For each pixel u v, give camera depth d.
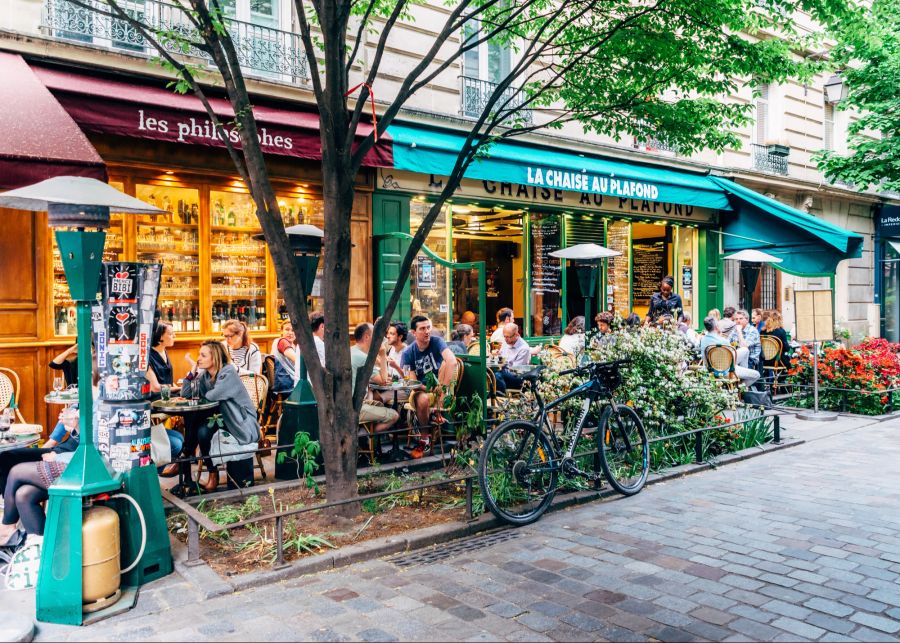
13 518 4.61
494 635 3.67
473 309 12.02
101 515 3.97
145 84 8.19
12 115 6.25
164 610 3.99
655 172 14.01
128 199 4.26
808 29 17.00
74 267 3.96
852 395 11.07
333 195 5.41
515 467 5.67
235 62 5.19
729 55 7.62
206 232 8.94
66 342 7.77
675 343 7.93
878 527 5.43
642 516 5.78
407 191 10.82
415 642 3.59
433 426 7.18
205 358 6.23
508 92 11.98
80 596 3.81
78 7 7.80
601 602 4.08
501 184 12.20
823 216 19.48
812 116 18.73
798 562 4.70
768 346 12.80
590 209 13.72
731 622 3.82
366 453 7.15
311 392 6.64
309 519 5.48
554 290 13.35
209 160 8.79
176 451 6.04
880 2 13.95
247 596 4.18
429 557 4.86
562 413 6.88
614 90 7.93
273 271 9.61
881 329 21.62
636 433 6.84
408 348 8.00
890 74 14.68
